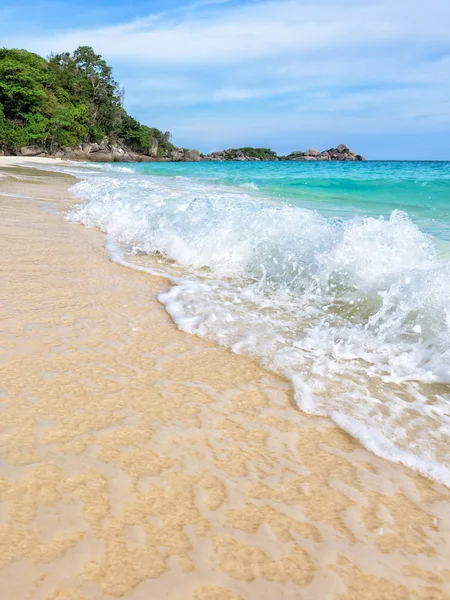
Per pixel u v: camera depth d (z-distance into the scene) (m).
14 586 1.01
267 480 1.43
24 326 2.51
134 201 6.93
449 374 2.14
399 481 1.47
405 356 2.33
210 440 1.62
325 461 1.54
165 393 1.92
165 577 1.06
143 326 2.64
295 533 1.23
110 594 1.01
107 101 71.44
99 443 1.55
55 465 1.42
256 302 3.14
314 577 1.10
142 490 1.34
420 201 8.78
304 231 4.12
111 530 1.19
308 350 2.40
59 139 57.19
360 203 8.69
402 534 1.25
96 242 4.93
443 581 1.11
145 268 3.98
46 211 6.99
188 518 1.25
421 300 2.70
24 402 1.77
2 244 4.52
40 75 55.31
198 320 2.77
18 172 17.95
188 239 4.44
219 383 2.03
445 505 1.37
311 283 3.41
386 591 1.07
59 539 1.15
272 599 1.03
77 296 3.09
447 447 1.64
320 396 1.96
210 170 24.77
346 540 1.22
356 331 2.62
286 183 13.15
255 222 4.32
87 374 2.03
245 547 1.17
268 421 1.76
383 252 3.38
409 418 1.82
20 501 1.26
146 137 75.31
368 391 2.01
